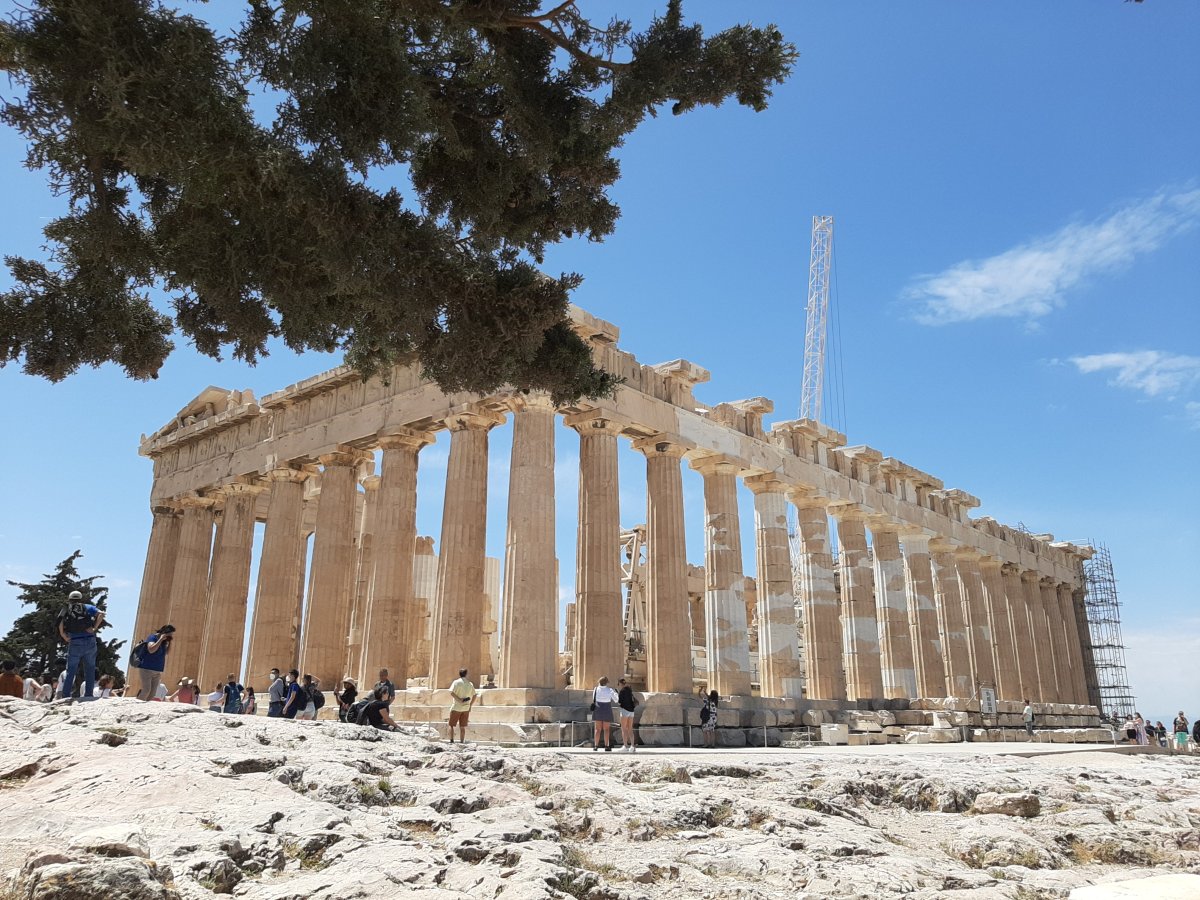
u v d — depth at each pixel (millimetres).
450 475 29844
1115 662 69312
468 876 7266
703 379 34250
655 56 13633
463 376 15211
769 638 35969
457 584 28453
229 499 39156
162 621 41656
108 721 12531
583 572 29359
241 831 8016
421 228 14062
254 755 10711
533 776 11992
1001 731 40906
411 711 27047
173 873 6789
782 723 32844
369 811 9367
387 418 32594
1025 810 13398
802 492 39656
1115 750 30828
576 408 30109
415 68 13875
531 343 14883
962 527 49062
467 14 13328
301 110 12266
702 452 34531
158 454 44156
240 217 14102
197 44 11523
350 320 15664
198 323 16234
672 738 28109
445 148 14562
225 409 42125
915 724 38938
